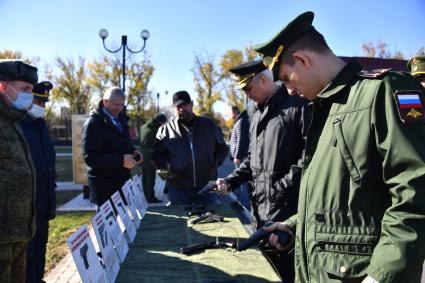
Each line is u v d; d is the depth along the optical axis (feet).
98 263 5.81
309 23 4.54
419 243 3.31
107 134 12.25
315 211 4.29
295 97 7.96
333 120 4.22
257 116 8.95
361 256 3.90
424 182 3.38
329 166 4.19
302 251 4.54
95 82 80.48
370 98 3.91
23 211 6.69
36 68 7.50
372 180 3.88
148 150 22.76
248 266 6.73
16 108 7.02
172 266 6.77
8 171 6.55
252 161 8.89
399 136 3.57
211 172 13.87
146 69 78.95
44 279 11.27
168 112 97.81
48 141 10.65
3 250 6.51
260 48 4.75
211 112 108.47
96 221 6.49
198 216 10.76
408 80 3.89
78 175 24.61
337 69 4.45
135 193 11.09
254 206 8.86
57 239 15.75
